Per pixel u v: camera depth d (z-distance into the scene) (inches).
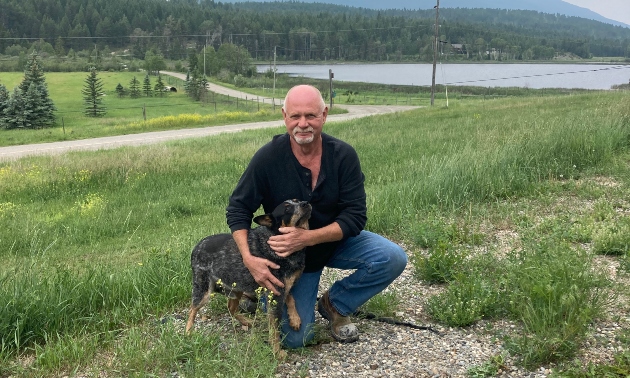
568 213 313.1
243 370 159.3
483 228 305.7
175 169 623.5
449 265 235.8
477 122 857.5
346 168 175.9
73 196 539.2
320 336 191.9
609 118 538.6
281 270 170.2
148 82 3255.4
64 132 1514.5
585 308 172.6
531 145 444.1
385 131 888.9
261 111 2012.8
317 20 7544.3
